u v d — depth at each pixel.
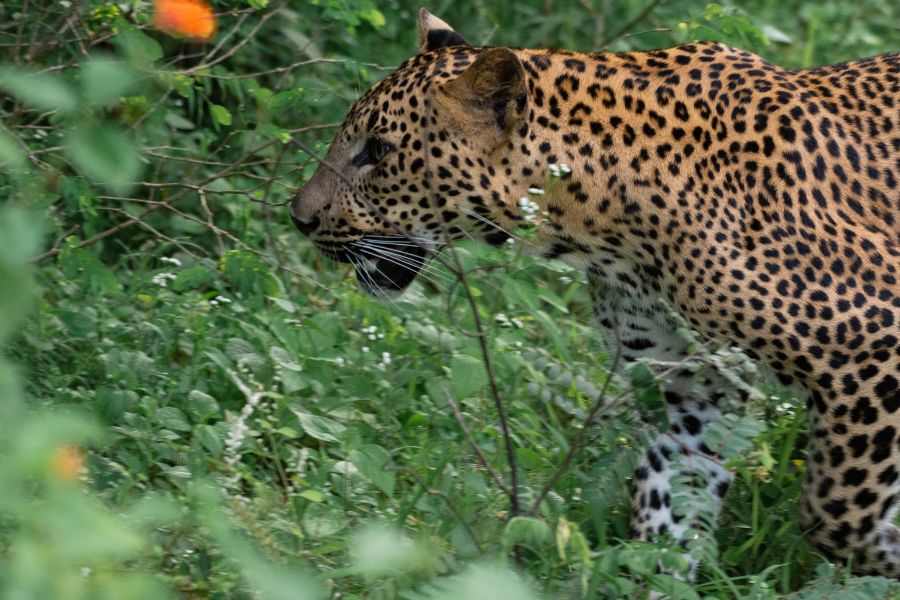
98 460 7.76
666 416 7.70
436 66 8.62
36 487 5.42
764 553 8.70
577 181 8.38
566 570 7.63
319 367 9.26
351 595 6.59
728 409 9.05
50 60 10.38
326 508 7.44
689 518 7.45
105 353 9.16
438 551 6.57
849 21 15.92
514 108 8.24
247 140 11.96
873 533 8.28
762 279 8.00
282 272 10.75
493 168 8.51
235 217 11.45
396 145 8.63
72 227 11.06
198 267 9.59
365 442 8.75
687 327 8.41
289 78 12.97
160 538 6.53
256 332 9.70
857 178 8.40
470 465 8.63
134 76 4.64
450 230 8.93
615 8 15.05
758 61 8.77
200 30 5.94
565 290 12.80
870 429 8.11
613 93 8.43
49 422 4.47
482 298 11.71
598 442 8.73
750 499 9.24
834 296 8.01
